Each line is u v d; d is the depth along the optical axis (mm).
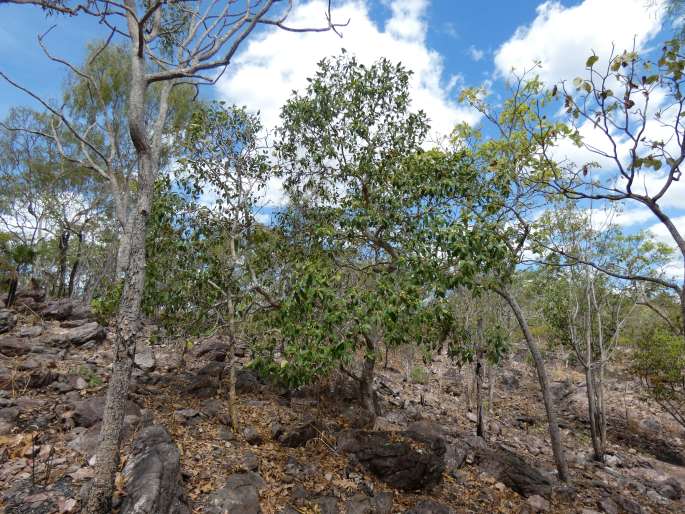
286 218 9250
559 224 12047
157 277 8031
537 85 8242
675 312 9555
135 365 9586
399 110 9219
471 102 8391
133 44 4656
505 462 8336
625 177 4277
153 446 5344
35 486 4816
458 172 8367
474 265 6875
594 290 12695
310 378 6688
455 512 6074
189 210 8211
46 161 20906
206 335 7625
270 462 6461
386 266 9070
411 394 14250
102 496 4145
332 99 9109
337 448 7324
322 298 6266
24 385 7445
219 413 7582
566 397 18234
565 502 7863
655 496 9773
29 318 12664
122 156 15664
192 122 8203
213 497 5215
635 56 4137
